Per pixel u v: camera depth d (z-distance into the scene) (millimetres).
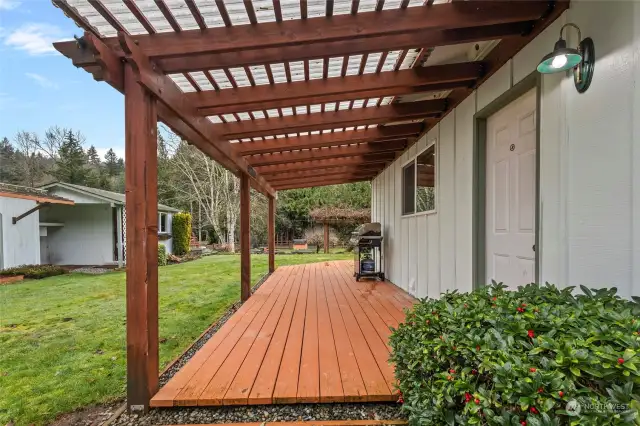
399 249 6211
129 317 2109
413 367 1734
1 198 9484
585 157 1896
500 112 2979
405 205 5914
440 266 4184
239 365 2596
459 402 1442
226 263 12234
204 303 5508
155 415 2057
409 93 3119
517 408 1138
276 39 2098
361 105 3830
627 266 1631
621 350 1115
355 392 2117
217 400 2086
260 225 20094
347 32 2082
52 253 12766
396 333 2066
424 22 2070
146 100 2174
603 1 1760
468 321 1586
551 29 2150
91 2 1796
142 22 1977
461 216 3564
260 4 1945
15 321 4609
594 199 1830
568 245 2029
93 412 2207
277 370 2488
